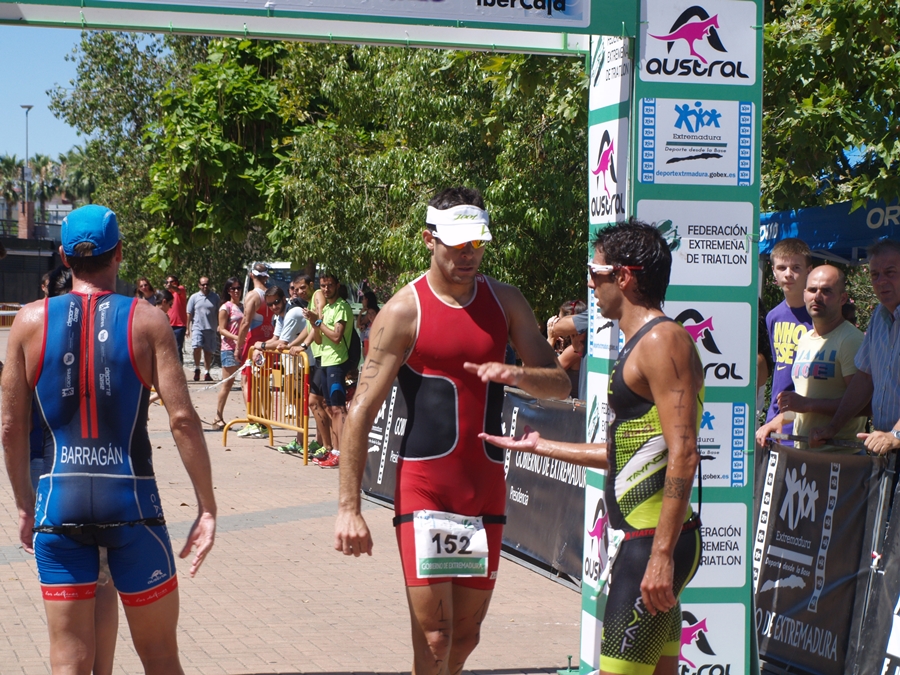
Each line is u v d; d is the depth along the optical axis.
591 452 3.39
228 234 15.53
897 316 4.66
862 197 7.46
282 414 11.55
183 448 3.31
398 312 3.47
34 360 3.24
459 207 3.42
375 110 14.10
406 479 3.49
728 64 4.13
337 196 13.41
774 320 5.93
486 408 3.52
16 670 4.52
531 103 11.36
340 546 3.37
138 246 28.14
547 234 11.73
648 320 3.12
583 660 4.46
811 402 4.99
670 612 3.11
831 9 7.91
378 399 3.45
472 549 3.45
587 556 4.46
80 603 3.22
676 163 4.11
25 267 54.38
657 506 3.06
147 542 3.26
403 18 3.91
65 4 3.74
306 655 4.87
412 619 3.48
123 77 29.20
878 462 4.41
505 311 3.65
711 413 4.17
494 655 4.95
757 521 5.19
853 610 4.44
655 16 4.07
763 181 8.59
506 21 3.97
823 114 7.80
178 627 5.28
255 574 6.41
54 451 3.22
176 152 15.18
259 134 15.62
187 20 4.25
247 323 12.77
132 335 3.25
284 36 4.39
